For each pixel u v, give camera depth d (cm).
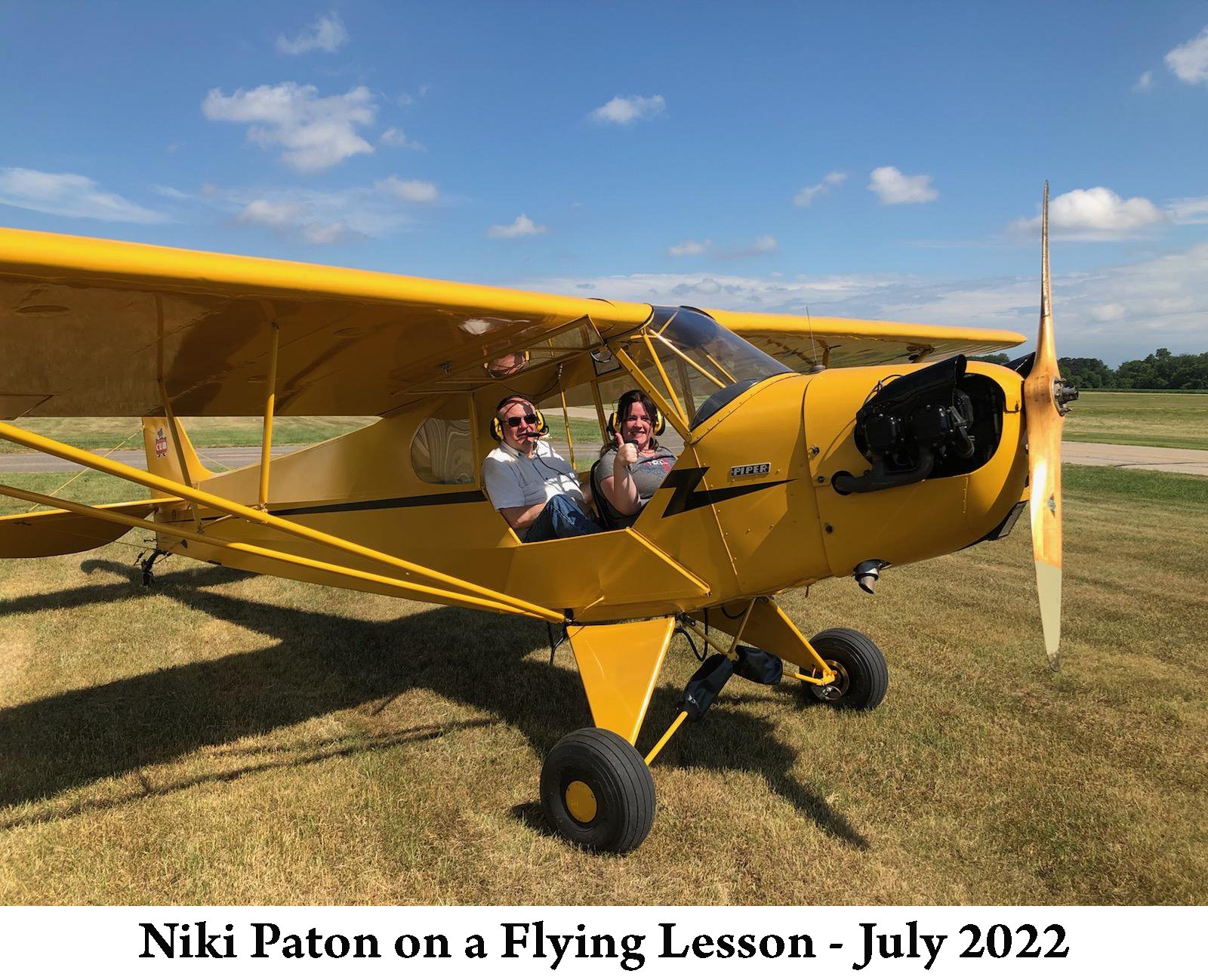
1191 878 236
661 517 296
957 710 358
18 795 286
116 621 505
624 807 246
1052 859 247
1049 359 236
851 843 257
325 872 242
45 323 234
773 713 360
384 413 394
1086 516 891
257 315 247
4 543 520
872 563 259
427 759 315
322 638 473
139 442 1748
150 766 308
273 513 455
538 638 476
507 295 266
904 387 237
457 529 360
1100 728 337
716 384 294
